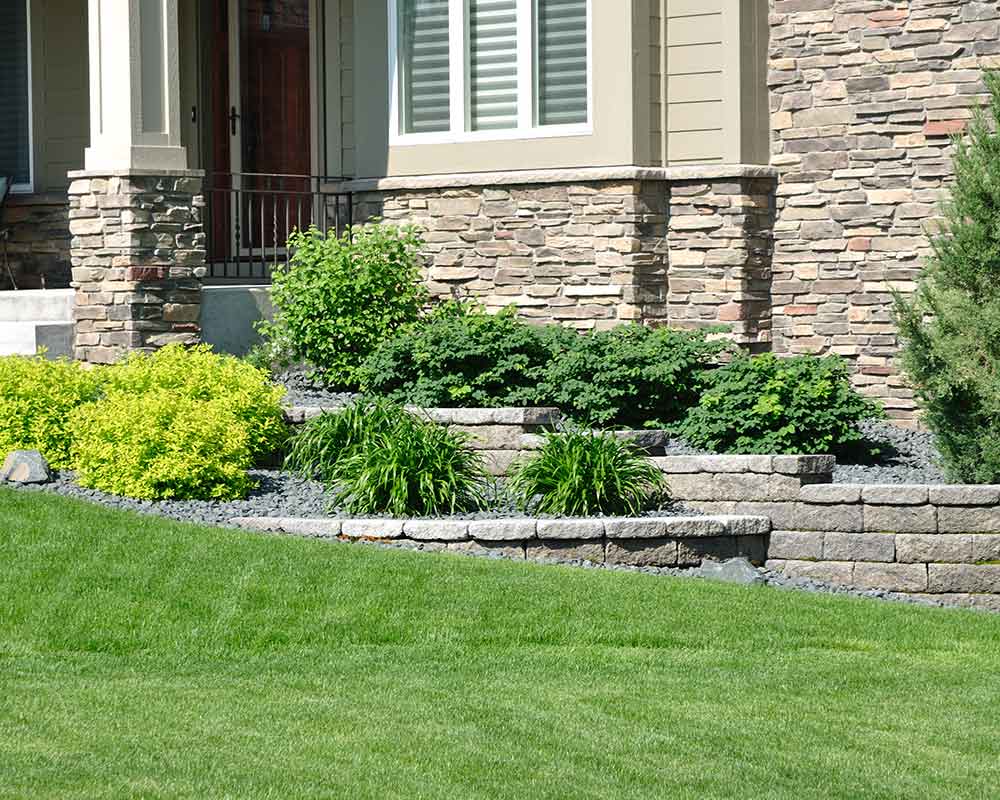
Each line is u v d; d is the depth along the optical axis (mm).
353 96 16234
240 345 14680
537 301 14789
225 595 8688
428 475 10797
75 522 9859
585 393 12672
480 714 6844
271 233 17609
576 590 9164
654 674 7762
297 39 17469
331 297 14078
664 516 10898
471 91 15125
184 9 17203
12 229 17188
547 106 14852
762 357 12766
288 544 9656
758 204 14391
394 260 14633
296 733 6461
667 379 12648
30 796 5508
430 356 13039
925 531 10578
